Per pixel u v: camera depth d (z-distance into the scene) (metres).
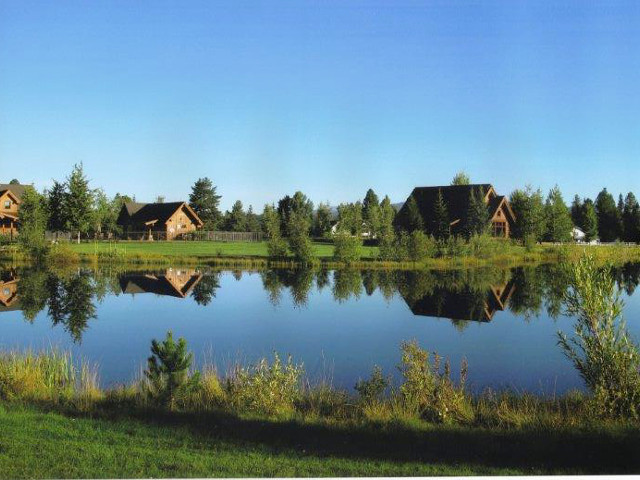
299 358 17.44
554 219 72.44
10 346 18.98
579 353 17.86
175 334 21.58
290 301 30.67
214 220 94.38
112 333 21.72
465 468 7.61
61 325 23.41
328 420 10.00
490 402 11.67
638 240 92.19
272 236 54.97
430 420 10.32
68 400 11.06
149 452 7.93
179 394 10.86
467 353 18.14
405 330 22.36
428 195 75.62
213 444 8.41
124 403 10.95
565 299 11.34
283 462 7.73
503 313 26.61
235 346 19.36
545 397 12.20
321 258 55.16
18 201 73.50
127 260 51.69
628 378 10.10
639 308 28.91
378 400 11.34
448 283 38.81
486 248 55.44
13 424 9.04
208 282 39.28
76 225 57.31
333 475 7.33
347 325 23.61
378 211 89.31
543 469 7.59
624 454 8.05
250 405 10.65
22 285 35.88
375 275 43.88
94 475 7.09
